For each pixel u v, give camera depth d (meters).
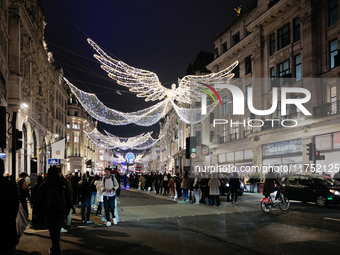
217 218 11.11
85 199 10.21
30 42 30.80
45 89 40.53
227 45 38.16
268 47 30.20
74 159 72.12
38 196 5.62
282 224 9.74
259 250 6.62
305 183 15.59
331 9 24.05
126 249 6.76
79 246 7.07
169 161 72.31
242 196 21.33
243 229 8.95
